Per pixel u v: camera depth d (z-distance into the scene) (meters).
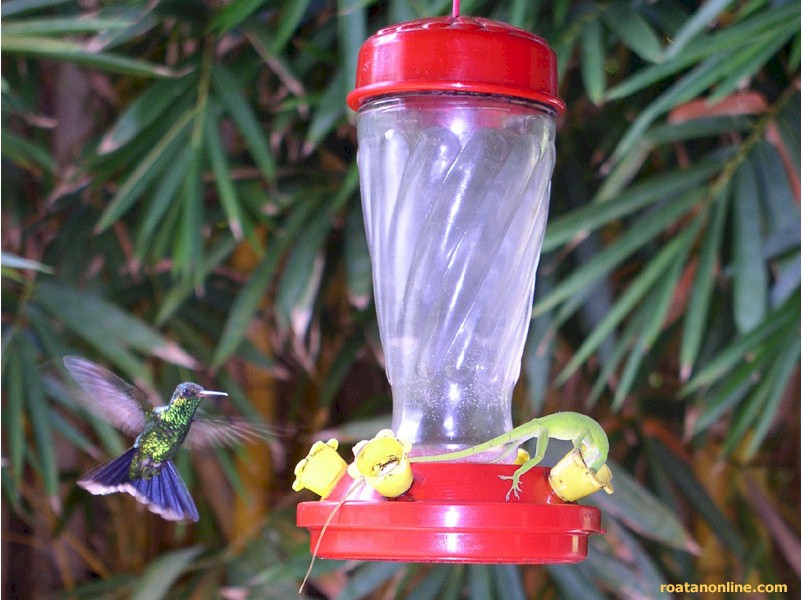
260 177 1.88
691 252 1.88
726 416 2.07
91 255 1.94
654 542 1.98
